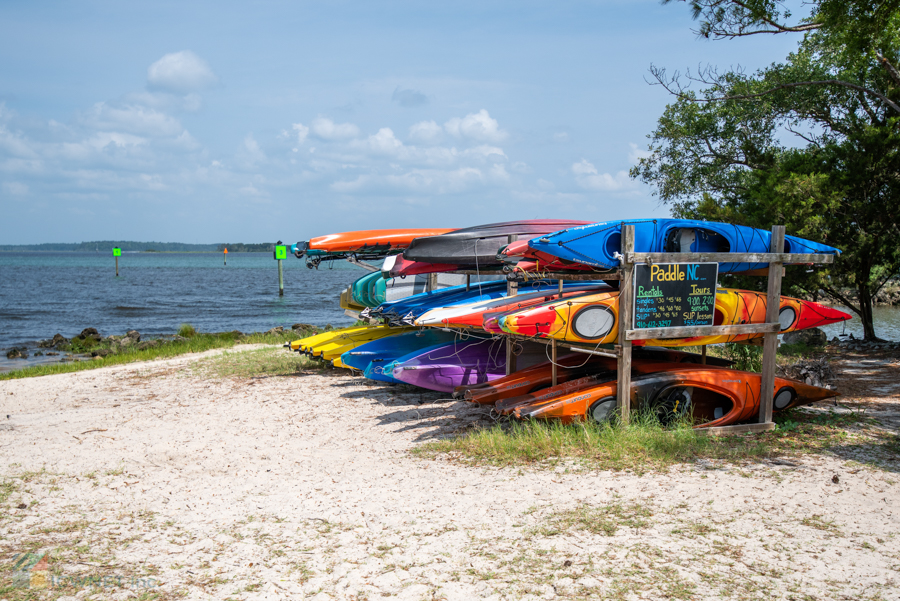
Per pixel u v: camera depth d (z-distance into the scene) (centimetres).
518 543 436
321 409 954
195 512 528
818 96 1644
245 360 1495
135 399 1102
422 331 1158
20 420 952
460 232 996
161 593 379
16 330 3017
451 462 646
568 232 679
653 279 681
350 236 1178
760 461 610
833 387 980
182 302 4466
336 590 380
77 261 16712
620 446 637
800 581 373
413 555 425
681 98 1714
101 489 593
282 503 544
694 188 1884
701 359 920
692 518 469
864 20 1184
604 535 443
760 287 1495
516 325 661
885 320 2664
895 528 447
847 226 1504
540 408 689
